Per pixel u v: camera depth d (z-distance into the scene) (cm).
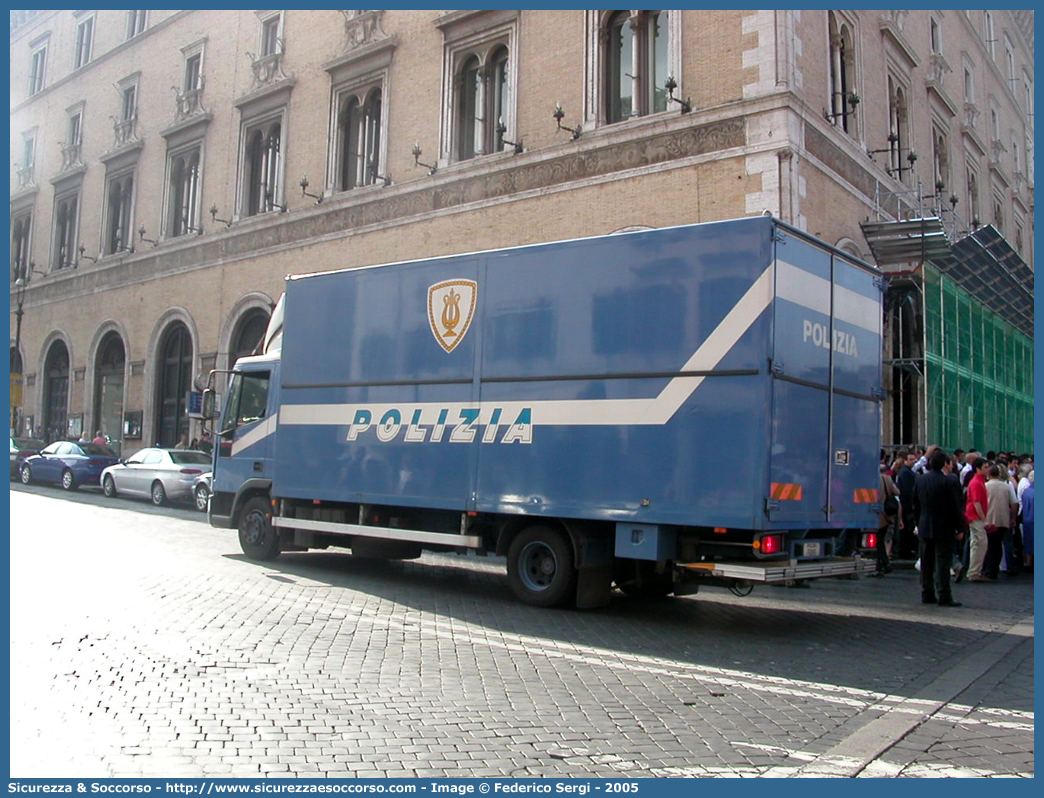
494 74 2016
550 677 659
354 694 594
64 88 3584
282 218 2458
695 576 858
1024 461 1591
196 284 2766
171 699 565
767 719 567
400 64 2189
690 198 1622
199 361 2722
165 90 3022
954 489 1057
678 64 1669
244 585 1011
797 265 821
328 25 2411
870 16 1995
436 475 993
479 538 973
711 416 794
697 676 678
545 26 1881
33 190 3678
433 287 1027
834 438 871
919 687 661
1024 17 3519
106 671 621
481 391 964
